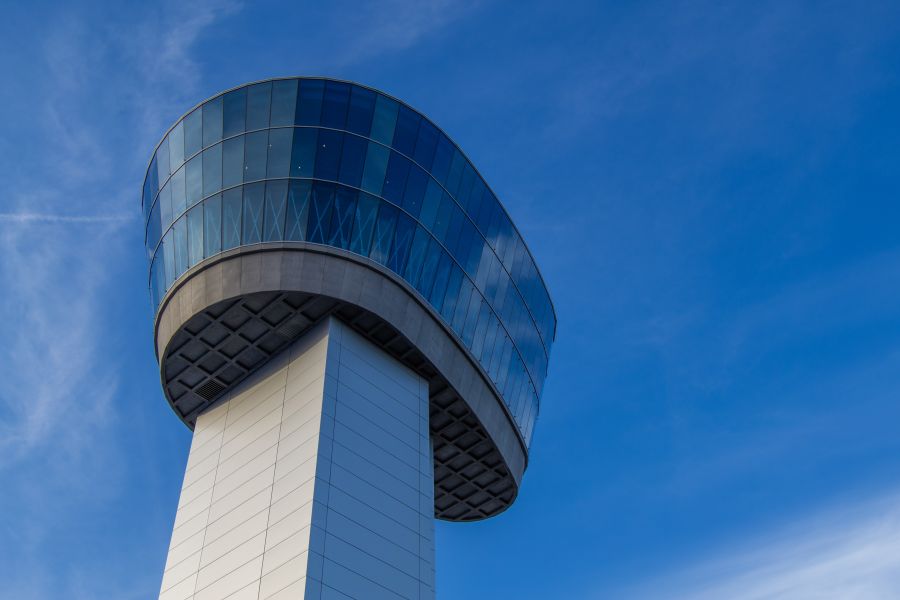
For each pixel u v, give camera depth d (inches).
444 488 2182.6
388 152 1897.1
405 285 1847.9
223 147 1882.4
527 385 2240.4
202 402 1932.8
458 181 2025.1
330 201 1814.7
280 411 1731.1
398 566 1589.6
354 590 1498.5
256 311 1785.2
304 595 1427.2
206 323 1806.1
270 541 1547.7
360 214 1828.2
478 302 2050.9
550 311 2404.0
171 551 1724.9
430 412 1984.5
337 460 1606.8
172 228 1905.8
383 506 1630.2
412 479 1716.3
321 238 1782.7
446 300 1947.6
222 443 1801.2
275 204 1807.3
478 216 2082.9
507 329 2156.7
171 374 1884.8
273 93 1892.2
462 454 2084.2
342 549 1520.7
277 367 1822.1
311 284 1743.4
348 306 1769.2
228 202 1835.6
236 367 1873.8
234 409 1841.8
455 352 1946.4
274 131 1862.7
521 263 2249.0
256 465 1688.0
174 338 1828.2
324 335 1759.4
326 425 1631.4
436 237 1942.7
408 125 1943.9
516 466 2170.3
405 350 1856.5
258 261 1766.7
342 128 1870.1
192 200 1881.2
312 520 1504.7
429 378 1913.1
